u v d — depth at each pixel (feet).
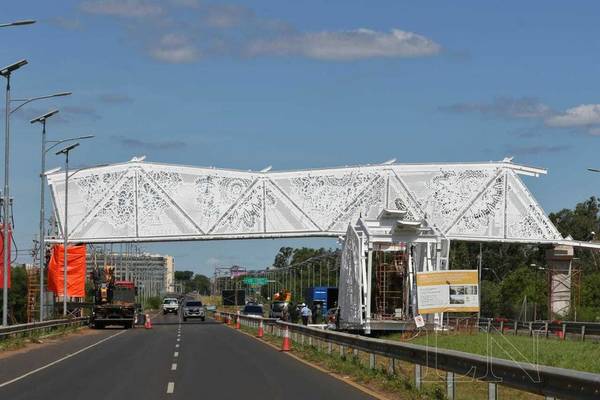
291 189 394.73
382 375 111.24
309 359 154.51
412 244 223.30
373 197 392.88
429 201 392.06
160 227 387.75
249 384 109.40
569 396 60.39
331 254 604.08
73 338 246.47
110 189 386.32
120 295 337.31
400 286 222.28
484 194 392.27
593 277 438.40
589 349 169.89
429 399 86.89
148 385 108.58
